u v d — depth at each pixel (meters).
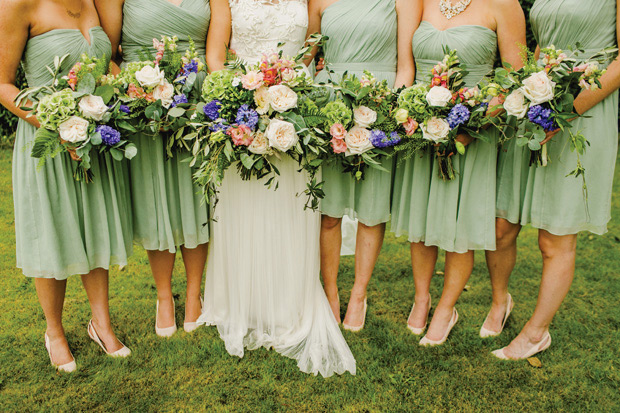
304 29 2.54
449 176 2.39
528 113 2.06
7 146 7.38
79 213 2.26
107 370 2.41
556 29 2.23
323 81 2.64
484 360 2.53
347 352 2.51
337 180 2.63
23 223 2.20
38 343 2.60
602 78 2.13
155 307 3.03
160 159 2.41
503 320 2.81
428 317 3.02
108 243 2.34
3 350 2.54
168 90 2.20
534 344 2.53
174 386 2.31
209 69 2.49
